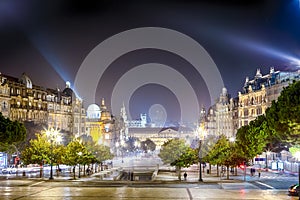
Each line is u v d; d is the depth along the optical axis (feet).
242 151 274.36
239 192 177.78
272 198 153.89
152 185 219.00
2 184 218.38
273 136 229.66
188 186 213.05
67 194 166.20
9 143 229.86
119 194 166.71
